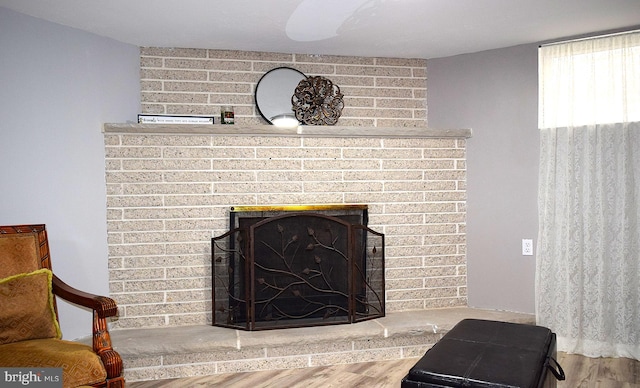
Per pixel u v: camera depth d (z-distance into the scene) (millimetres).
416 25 3209
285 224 3381
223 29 3236
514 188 3736
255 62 3760
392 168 3758
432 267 3850
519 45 3701
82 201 3236
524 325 2551
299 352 3240
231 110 3705
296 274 3393
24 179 2965
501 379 1871
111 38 3410
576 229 3441
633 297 3305
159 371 3059
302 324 3391
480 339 2322
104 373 2176
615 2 2861
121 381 2230
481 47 3746
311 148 3619
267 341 3160
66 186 3158
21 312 2350
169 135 3420
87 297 2354
